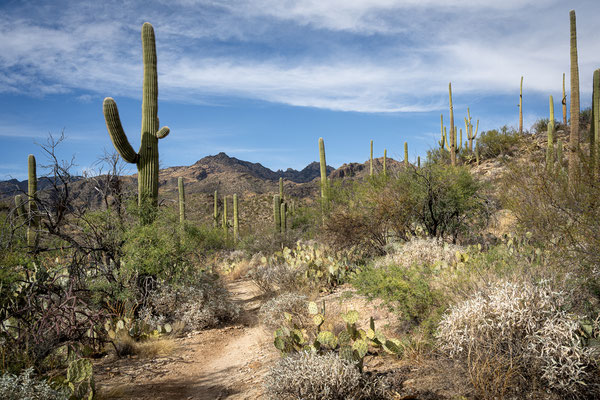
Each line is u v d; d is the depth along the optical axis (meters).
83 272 8.02
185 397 4.93
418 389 3.81
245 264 18.16
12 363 5.39
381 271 6.73
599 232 4.61
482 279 5.02
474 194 12.48
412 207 12.45
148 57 10.65
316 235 18.36
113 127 9.43
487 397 3.38
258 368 5.74
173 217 9.65
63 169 8.02
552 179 5.78
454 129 24.92
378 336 5.00
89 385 4.41
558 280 4.43
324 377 3.81
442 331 4.30
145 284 8.86
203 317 8.65
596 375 3.32
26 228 7.39
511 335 3.73
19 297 6.39
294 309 7.43
